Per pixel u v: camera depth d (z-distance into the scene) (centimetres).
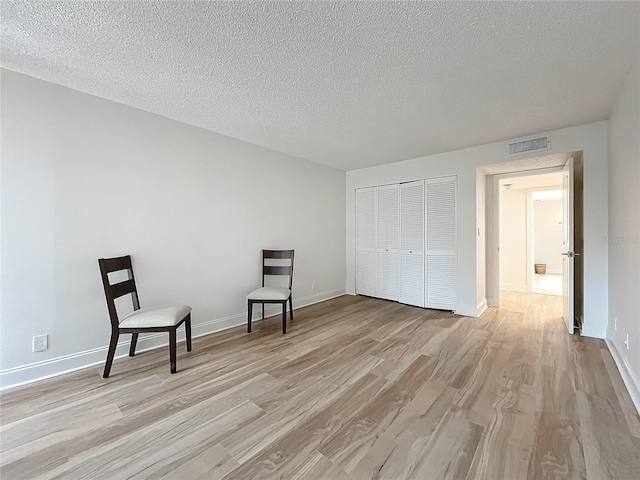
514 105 245
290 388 200
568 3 135
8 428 159
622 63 185
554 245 807
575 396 185
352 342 284
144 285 264
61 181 220
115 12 140
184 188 291
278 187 387
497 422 162
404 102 239
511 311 396
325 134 317
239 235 341
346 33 155
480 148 358
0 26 149
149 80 207
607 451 138
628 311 206
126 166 252
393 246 452
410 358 247
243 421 165
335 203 488
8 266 200
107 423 164
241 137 329
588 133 287
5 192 198
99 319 240
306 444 147
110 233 244
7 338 200
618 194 237
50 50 172
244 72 195
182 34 157
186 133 291
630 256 201
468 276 374
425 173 409
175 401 185
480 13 141
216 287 319
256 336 303
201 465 134
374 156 409
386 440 149
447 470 130
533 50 171
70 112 223
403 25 149
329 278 477
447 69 190
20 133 203
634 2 133
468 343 279
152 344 271
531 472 127
